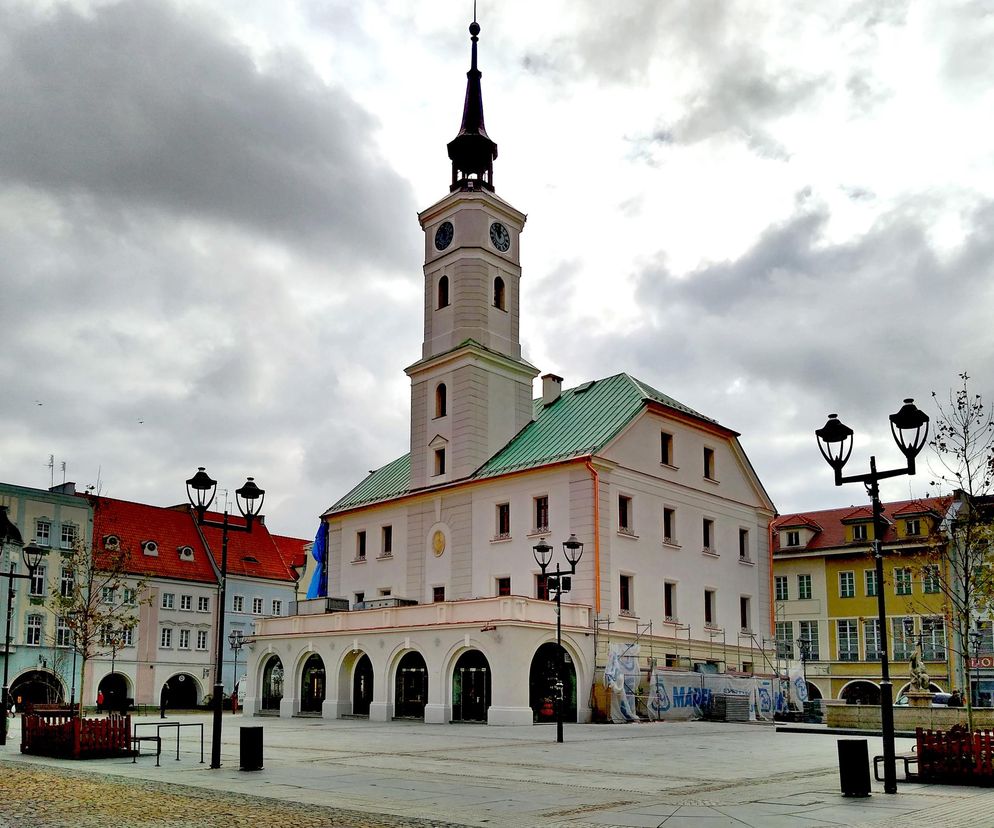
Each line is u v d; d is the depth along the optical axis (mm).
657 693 44344
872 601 66188
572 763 23844
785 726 36500
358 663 49375
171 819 14469
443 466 55594
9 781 19016
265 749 27922
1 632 68000
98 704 61469
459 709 43250
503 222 58312
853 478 19438
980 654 58375
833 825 13922
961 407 25938
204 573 84125
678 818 14797
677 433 53219
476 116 59781
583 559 46469
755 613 56094
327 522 63188
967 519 25109
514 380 56719
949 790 17641
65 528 73375
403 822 14352
